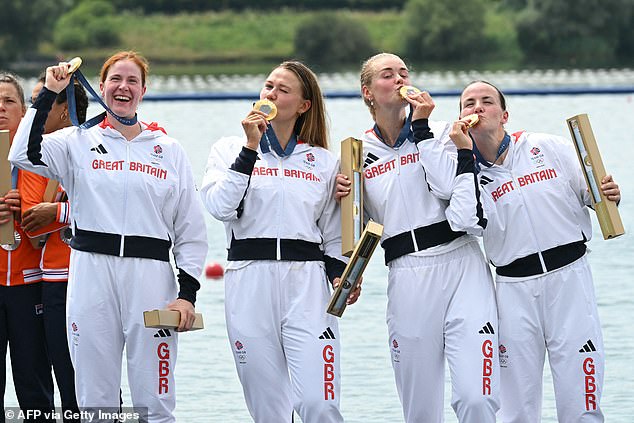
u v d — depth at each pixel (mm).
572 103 76500
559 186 17641
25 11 154625
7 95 18828
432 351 17500
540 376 17719
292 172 17328
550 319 17531
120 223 16766
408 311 17438
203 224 17547
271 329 17141
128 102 16984
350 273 16531
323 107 17781
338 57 154000
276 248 17078
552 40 153875
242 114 72375
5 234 17781
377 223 16797
